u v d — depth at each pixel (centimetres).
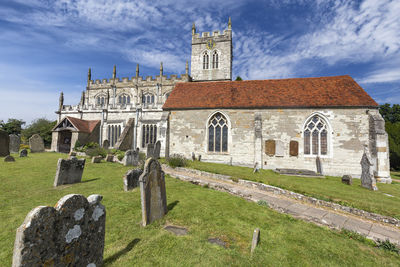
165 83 3950
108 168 1414
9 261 383
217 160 1938
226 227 574
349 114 1662
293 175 1562
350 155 1644
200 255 429
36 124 4722
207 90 2227
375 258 475
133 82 4106
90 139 2917
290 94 1892
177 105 2091
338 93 1775
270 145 1806
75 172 1011
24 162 1562
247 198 861
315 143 1742
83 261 336
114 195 806
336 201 845
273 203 793
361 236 572
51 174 1160
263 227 590
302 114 1762
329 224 639
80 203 335
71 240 316
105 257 405
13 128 4497
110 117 3045
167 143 2064
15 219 562
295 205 806
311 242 522
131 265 384
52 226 290
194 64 3944
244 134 1883
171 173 1264
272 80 2166
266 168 1791
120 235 498
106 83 4253
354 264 445
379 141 1515
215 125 1997
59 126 2927
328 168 1680
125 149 2734
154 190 599
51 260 287
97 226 366
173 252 436
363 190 1156
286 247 487
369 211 764
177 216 632
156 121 2795
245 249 468
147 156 1734
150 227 546
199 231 539
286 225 616
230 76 3828
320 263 434
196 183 1068
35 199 739
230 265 402
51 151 2778
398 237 587
